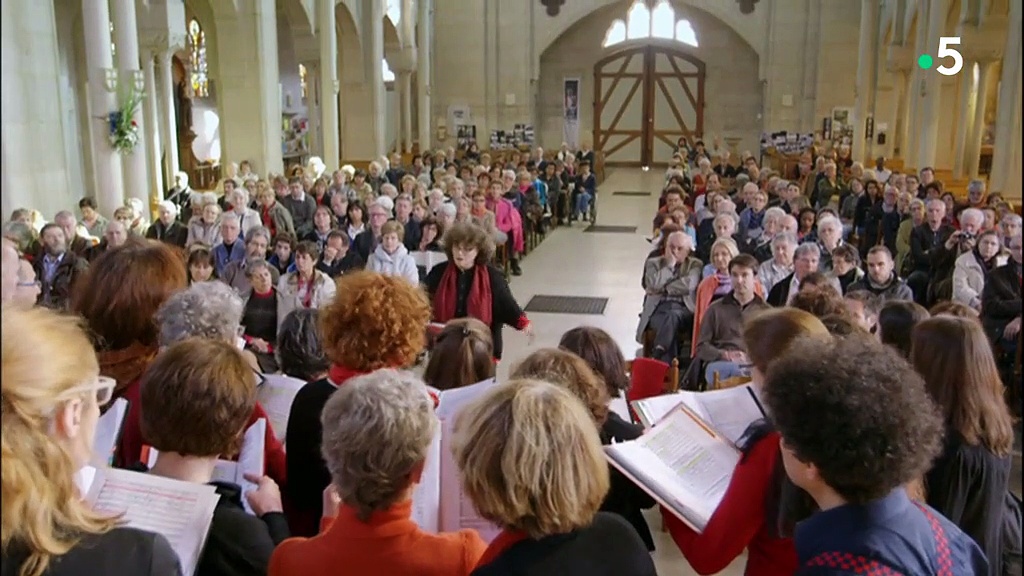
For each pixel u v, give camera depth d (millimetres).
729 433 2652
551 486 1663
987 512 2367
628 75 26922
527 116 25266
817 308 3770
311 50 16734
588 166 16734
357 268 7395
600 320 9617
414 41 22547
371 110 19484
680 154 20344
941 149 19016
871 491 1530
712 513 2227
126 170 10602
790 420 1590
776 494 2092
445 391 2854
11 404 1349
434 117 25219
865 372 1577
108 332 2689
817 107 24125
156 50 12602
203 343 2154
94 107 10000
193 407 2035
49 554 1359
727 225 7480
